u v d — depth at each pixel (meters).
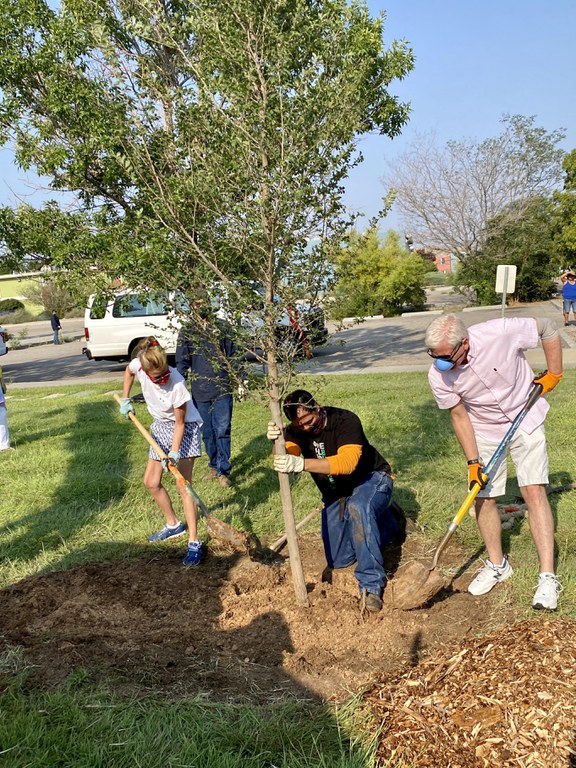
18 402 13.95
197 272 3.88
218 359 4.20
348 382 12.45
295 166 3.72
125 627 4.20
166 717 3.21
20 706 3.29
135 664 3.73
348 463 4.21
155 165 4.10
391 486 4.59
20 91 10.89
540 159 29.83
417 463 7.02
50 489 7.04
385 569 4.85
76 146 9.73
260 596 4.46
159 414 5.33
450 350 3.90
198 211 3.99
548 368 4.11
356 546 4.29
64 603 4.47
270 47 3.80
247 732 3.09
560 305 26.94
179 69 4.19
